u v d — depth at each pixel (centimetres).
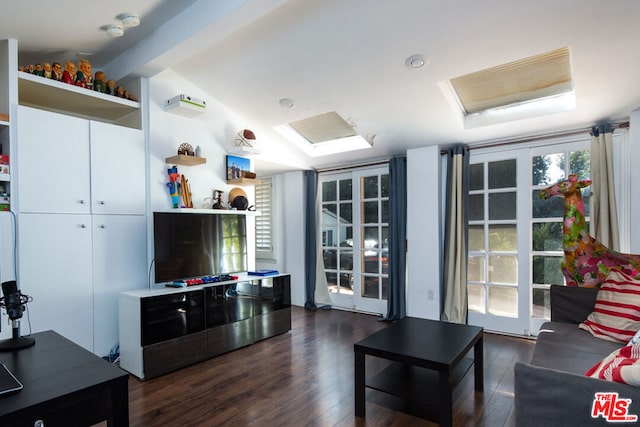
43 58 303
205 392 255
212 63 324
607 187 322
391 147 433
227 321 341
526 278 372
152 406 235
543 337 242
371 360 315
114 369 132
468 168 399
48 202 270
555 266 362
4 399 109
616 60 254
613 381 117
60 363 137
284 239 559
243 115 410
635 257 276
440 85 313
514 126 357
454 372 241
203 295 321
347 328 416
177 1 244
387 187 470
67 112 339
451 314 402
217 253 362
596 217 329
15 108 256
